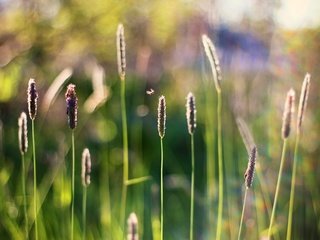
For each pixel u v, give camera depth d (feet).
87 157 2.39
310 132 3.66
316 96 3.83
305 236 3.35
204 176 4.75
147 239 3.86
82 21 5.45
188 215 4.25
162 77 6.01
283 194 3.47
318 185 3.48
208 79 3.25
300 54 3.91
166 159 5.26
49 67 5.02
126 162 2.87
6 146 4.33
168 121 6.09
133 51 5.73
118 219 3.64
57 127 4.73
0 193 3.36
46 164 4.20
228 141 3.67
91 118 4.84
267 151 3.63
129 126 5.38
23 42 4.91
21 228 3.33
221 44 3.63
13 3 4.97
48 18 5.16
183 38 5.63
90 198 4.05
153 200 4.10
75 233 3.20
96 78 3.57
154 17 5.98
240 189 3.51
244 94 3.75
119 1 5.67
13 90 4.53
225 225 3.45
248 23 3.87
